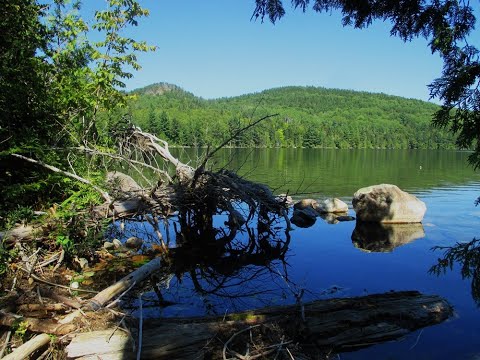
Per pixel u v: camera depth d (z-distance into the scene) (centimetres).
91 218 678
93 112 923
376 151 6888
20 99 682
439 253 755
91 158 870
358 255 752
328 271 658
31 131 703
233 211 815
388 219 1056
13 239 557
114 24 947
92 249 654
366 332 403
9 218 588
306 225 1045
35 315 402
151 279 606
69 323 383
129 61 980
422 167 3081
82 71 872
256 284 598
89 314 403
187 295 548
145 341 353
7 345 362
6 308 407
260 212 935
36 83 720
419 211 1060
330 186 1806
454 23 373
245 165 2778
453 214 1176
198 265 689
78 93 815
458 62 377
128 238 800
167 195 778
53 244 603
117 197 747
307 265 693
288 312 423
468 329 426
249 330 382
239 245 828
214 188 809
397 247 809
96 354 335
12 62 693
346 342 391
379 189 1084
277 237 907
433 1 374
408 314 435
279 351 359
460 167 3094
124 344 346
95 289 527
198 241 831
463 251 714
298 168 2759
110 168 1173
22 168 723
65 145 842
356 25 423
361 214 1082
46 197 730
